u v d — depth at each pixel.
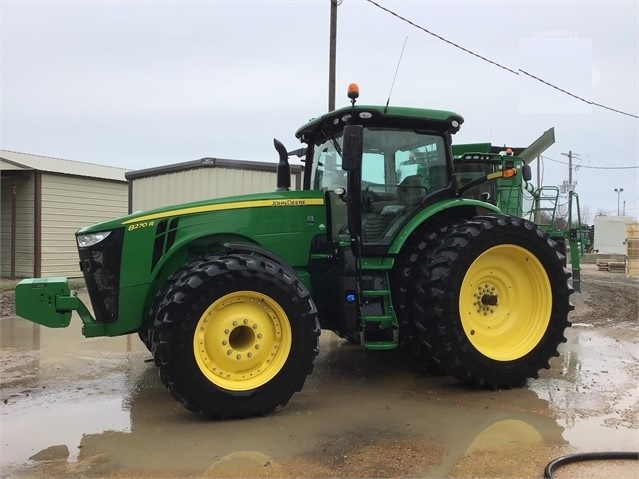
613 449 3.27
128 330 4.18
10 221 13.86
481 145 10.35
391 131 4.77
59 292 4.16
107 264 4.11
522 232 4.62
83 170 15.20
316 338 4.02
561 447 3.30
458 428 3.63
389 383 4.77
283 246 4.57
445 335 4.32
